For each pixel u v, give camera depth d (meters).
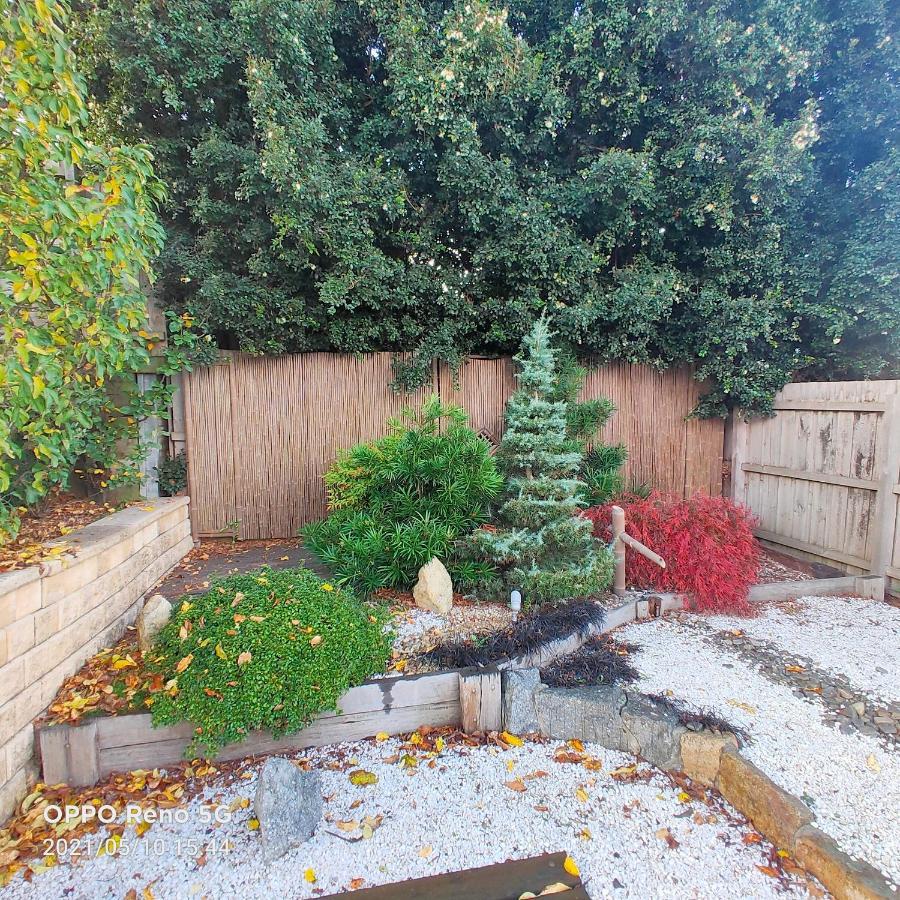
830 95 4.46
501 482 3.32
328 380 4.57
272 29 3.66
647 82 4.43
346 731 2.27
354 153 4.40
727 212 4.29
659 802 1.93
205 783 2.04
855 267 4.21
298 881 1.64
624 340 4.71
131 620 2.93
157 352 4.15
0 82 1.87
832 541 4.17
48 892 1.60
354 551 3.12
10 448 1.95
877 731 2.19
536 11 4.51
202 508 4.43
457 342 4.68
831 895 1.53
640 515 3.66
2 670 1.83
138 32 3.56
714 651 2.84
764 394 4.64
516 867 1.67
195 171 4.05
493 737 2.30
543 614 2.93
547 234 4.27
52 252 2.11
